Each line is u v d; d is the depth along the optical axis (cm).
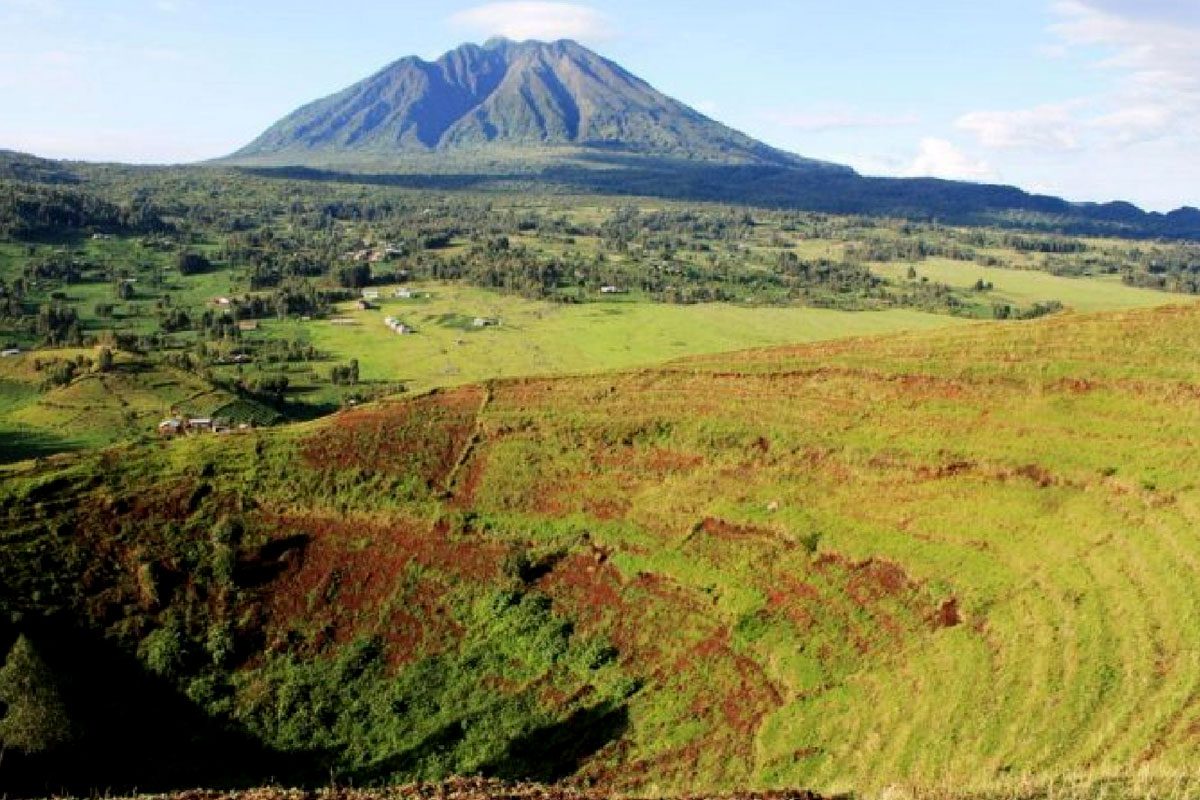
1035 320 9131
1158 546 5466
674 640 6525
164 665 6619
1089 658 4762
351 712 6375
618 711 6062
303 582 7462
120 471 8331
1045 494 6494
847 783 4681
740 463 8038
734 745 5506
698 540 7319
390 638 6975
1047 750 4206
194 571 7381
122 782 5688
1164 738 3956
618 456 8506
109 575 7231
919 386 8206
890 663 5609
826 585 6450
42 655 6381
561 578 7344
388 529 7969
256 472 8481
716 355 10031
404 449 8881
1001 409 7581
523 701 6303
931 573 6122
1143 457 6431
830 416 8219
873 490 7231
